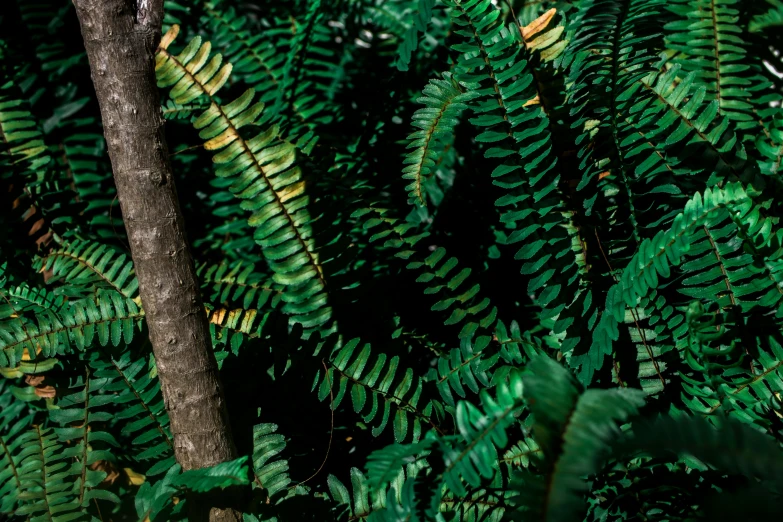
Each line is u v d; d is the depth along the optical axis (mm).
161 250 1317
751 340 1448
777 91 1911
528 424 1536
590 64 1520
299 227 1687
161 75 1644
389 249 1852
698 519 1294
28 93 2238
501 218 1542
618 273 1564
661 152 1545
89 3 1226
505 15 1850
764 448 1004
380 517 1309
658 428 1027
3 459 1654
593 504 1454
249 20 2373
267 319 1679
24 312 1784
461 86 1612
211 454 1396
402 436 1556
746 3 1872
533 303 1903
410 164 1629
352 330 1733
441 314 1851
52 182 2016
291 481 1615
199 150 2254
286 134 1835
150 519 1441
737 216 1382
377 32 2406
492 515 1440
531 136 1504
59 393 1735
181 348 1349
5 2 2209
